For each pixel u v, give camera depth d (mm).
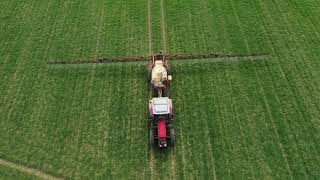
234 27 28016
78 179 20047
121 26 28328
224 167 20328
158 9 29656
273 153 20844
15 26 28609
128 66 25484
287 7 29641
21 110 23219
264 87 24016
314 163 20406
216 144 21297
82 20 28938
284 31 27656
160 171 20281
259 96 23547
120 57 25828
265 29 27828
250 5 29828
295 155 20750
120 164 20609
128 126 22250
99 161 20750
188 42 26969
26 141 21719
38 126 22391
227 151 20969
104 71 25250
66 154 21078
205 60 25688
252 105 23078
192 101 23344
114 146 21359
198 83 24312
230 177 19922
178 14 29172
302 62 25484
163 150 21141
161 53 24969
